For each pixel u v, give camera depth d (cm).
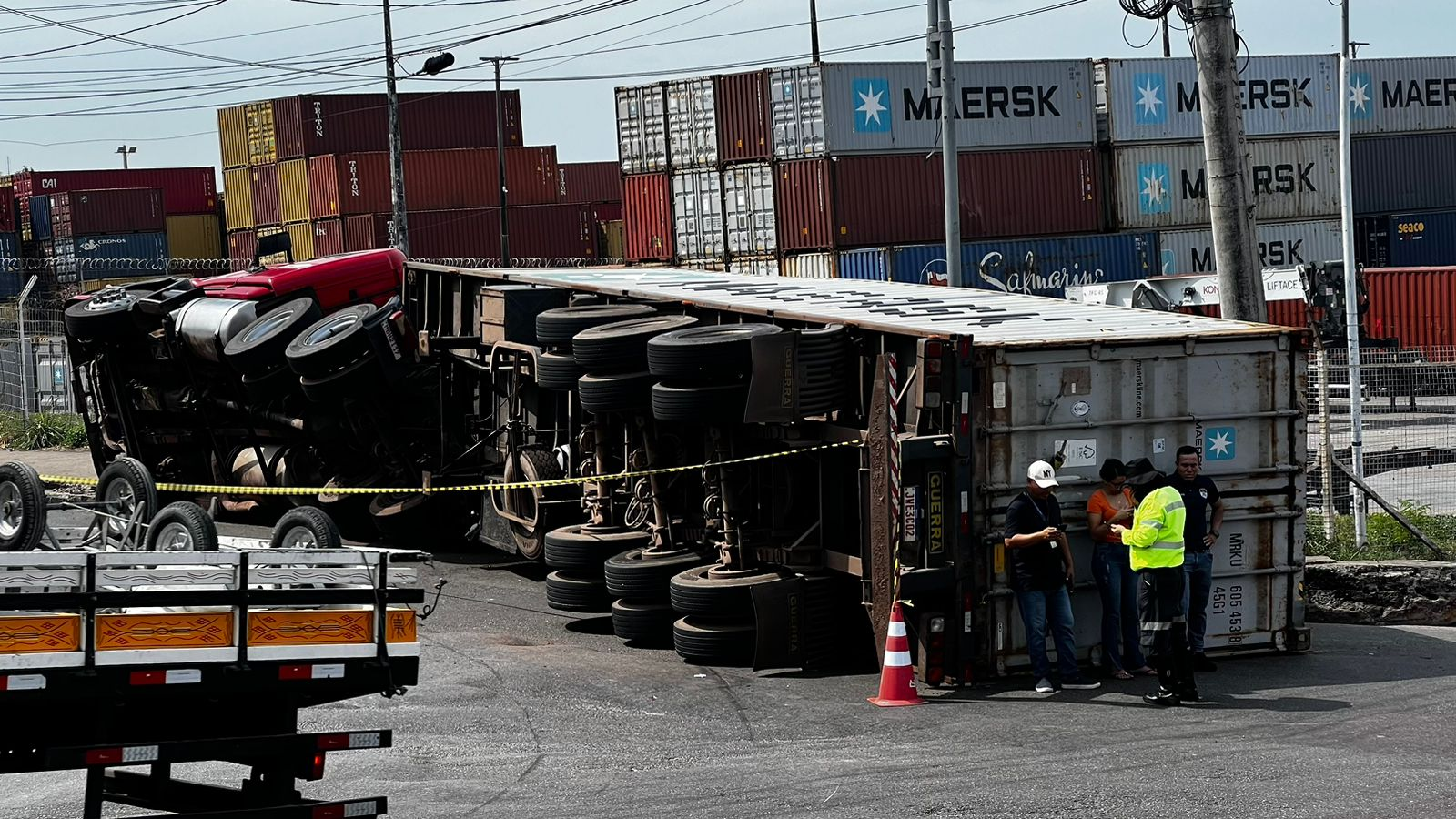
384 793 1212
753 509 1839
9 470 1839
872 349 1700
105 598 893
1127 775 1227
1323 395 2261
